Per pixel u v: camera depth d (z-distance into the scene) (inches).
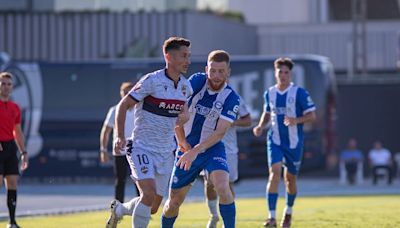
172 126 906.7
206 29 3858.3
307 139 2856.8
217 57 957.2
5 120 1263.5
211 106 964.0
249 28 4402.1
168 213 960.3
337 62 4478.3
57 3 4015.8
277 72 1285.7
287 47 4473.4
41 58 3705.7
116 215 995.3
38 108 2989.7
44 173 3002.0
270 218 1237.7
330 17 5280.5
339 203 1870.1
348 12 5280.5
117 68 2984.7
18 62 3014.3
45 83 2997.0
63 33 3718.0
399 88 3459.6
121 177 1423.5
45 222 1392.7
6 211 1743.4
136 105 900.0
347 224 1258.0
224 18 4067.4
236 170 1284.4
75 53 3708.2
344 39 4468.5
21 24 3722.9
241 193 2534.5
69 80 2999.5
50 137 2992.1
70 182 3097.9
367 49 4554.6
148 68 2972.4
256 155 2881.4
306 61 2874.0
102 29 3718.0
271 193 1252.5
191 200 2106.3
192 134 978.1
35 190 2669.8
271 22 5103.3
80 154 2984.7
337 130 3481.8
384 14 5438.0
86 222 1379.2
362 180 3225.9
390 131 3462.1
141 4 4237.2
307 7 5064.0
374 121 3472.0
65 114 2987.2
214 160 947.3
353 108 3489.2
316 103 2854.3
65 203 2049.7
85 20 3718.0
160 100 888.3
